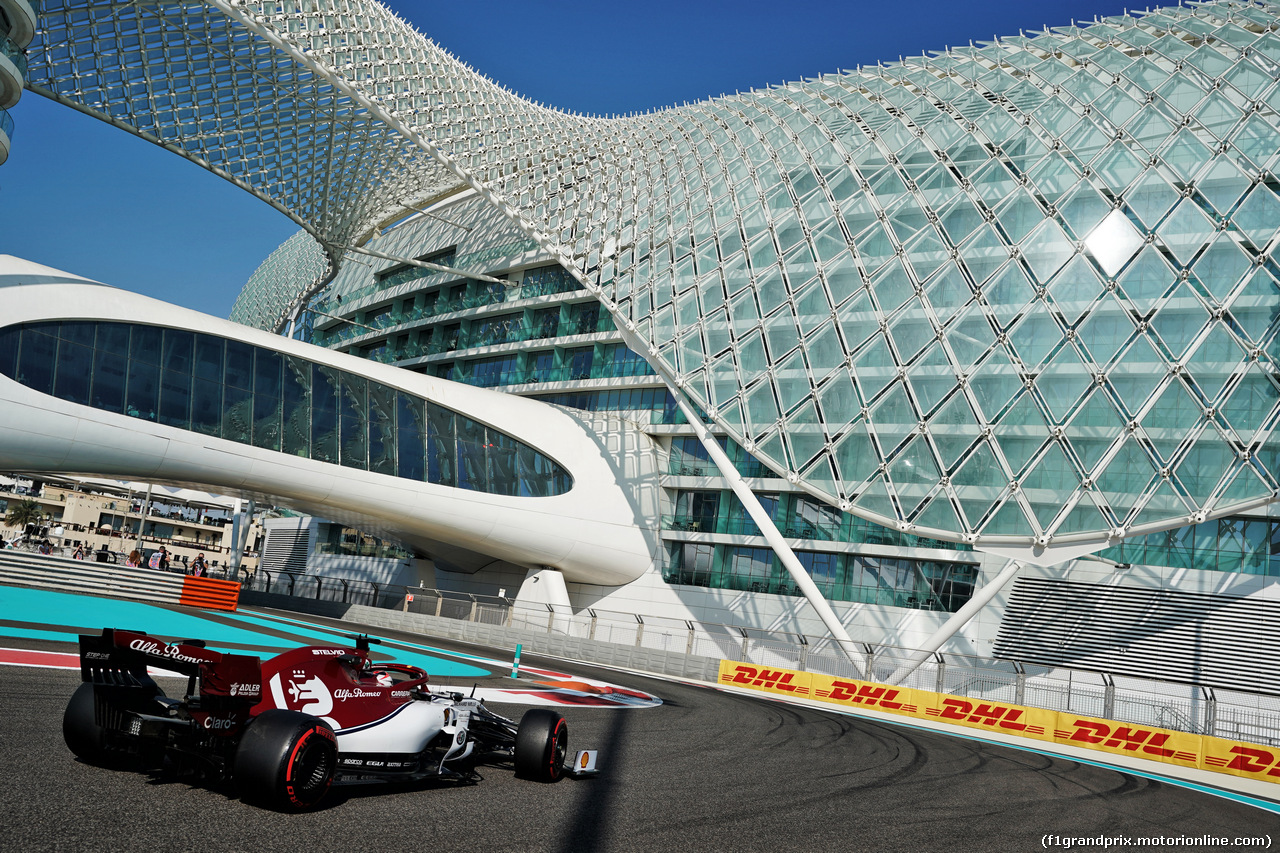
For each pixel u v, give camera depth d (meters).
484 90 46.59
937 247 35.25
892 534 42.09
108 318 33.19
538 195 44.28
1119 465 30.41
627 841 7.27
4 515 106.19
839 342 35.75
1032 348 32.31
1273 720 25.84
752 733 17.30
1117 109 34.75
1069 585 38.78
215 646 17.14
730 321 38.56
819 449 35.09
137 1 37.41
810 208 38.81
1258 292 30.03
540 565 45.00
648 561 46.25
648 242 42.47
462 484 41.62
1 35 27.36
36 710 9.62
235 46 40.62
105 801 6.45
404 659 22.20
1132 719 26.98
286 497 39.44
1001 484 31.72
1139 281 31.64
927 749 18.73
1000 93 37.62
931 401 33.34
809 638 39.38
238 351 36.88
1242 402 29.50
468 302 58.88
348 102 44.03
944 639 33.09
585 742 13.00
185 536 122.31
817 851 7.74
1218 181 31.89
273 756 6.71
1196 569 37.22
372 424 40.03
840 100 42.41
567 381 52.16
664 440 49.16
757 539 44.62
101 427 32.53
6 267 31.30
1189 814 13.82
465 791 8.55
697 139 45.47
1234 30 35.47
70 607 23.67
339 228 53.78
